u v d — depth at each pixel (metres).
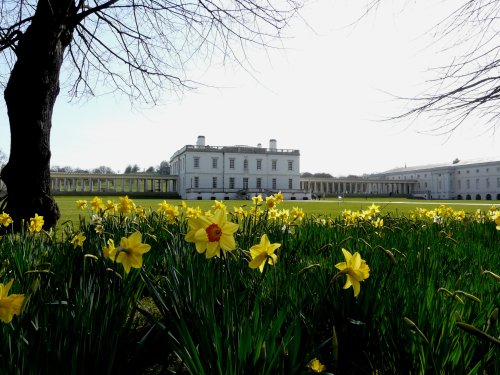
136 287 2.56
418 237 3.87
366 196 95.19
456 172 97.62
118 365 1.59
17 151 6.55
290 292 2.11
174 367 2.04
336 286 2.03
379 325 1.84
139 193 82.62
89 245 3.14
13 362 1.37
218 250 1.37
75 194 75.81
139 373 1.95
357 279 1.48
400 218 5.92
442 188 99.75
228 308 1.50
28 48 6.47
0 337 1.42
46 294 1.82
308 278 2.23
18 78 6.51
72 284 2.53
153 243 3.46
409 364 1.63
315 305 1.95
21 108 6.52
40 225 3.98
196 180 78.56
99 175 83.19
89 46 8.00
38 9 6.52
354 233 4.21
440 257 2.99
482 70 4.49
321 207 25.94
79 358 1.38
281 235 3.83
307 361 1.43
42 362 1.31
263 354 1.26
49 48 6.55
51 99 6.86
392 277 2.12
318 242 4.00
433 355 1.51
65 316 1.54
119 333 1.66
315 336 1.96
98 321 1.62
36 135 6.57
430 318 1.71
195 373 1.44
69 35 7.13
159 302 1.83
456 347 1.57
